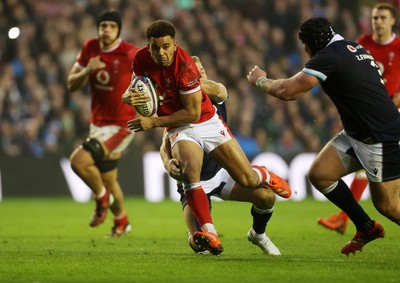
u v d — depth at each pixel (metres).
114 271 22.75
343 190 26.00
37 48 67.12
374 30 35.84
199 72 25.84
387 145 24.86
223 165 25.67
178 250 29.70
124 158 60.00
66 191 60.47
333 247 30.50
